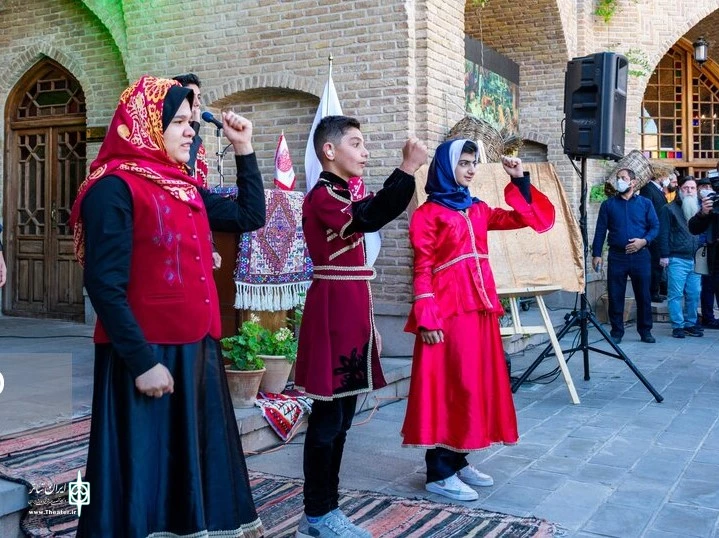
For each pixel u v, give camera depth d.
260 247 4.80
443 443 3.48
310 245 2.95
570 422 4.95
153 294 2.16
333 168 2.92
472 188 5.45
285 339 4.71
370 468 4.00
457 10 6.97
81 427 3.92
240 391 4.32
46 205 8.89
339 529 2.91
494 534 3.05
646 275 8.05
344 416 3.01
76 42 8.51
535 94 10.22
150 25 7.62
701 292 9.47
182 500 2.13
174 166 2.27
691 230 6.55
